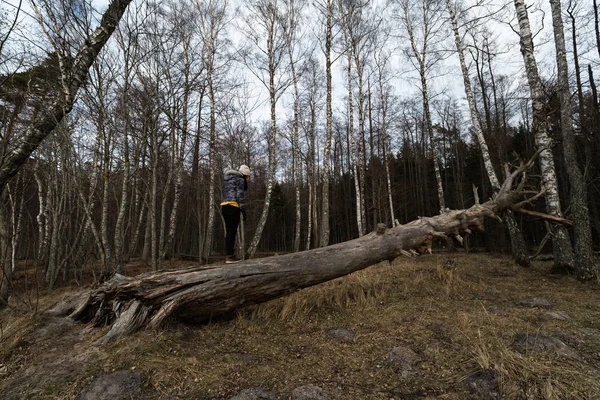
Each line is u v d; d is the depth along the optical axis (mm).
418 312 4410
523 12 7465
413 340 3473
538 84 7176
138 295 3711
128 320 3607
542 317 3893
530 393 2311
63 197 9992
